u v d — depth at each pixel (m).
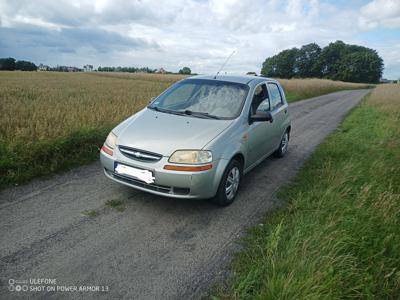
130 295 2.48
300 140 8.57
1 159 4.69
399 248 3.10
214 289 2.60
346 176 4.89
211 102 4.65
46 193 4.22
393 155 6.61
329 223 3.33
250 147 4.57
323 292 2.35
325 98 25.42
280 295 2.28
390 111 14.16
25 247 3.00
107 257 2.94
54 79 36.84
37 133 5.98
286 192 4.72
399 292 2.58
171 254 3.05
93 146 6.05
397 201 4.09
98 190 4.42
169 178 3.53
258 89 5.22
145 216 3.77
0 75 44.84
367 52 104.81
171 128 3.95
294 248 2.83
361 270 2.73
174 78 51.00
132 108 9.86
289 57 109.31
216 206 4.14
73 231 3.34
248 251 3.13
